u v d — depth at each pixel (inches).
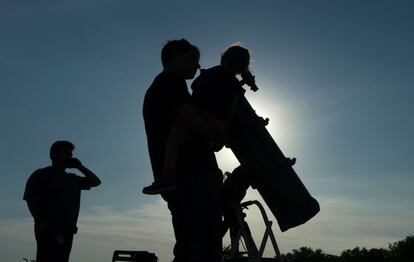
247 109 167.8
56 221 264.1
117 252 180.1
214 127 137.3
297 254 2802.7
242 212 189.9
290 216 170.7
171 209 144.7
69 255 272.7
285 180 170.7
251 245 180.2
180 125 138.9
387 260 4781.0
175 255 142.0
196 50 152.6
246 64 165.8
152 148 147.2
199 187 137.6
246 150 170.1
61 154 270.7
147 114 147.6
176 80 143.8
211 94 144.9
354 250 5054.1
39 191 264.4
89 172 290.8
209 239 136.8
